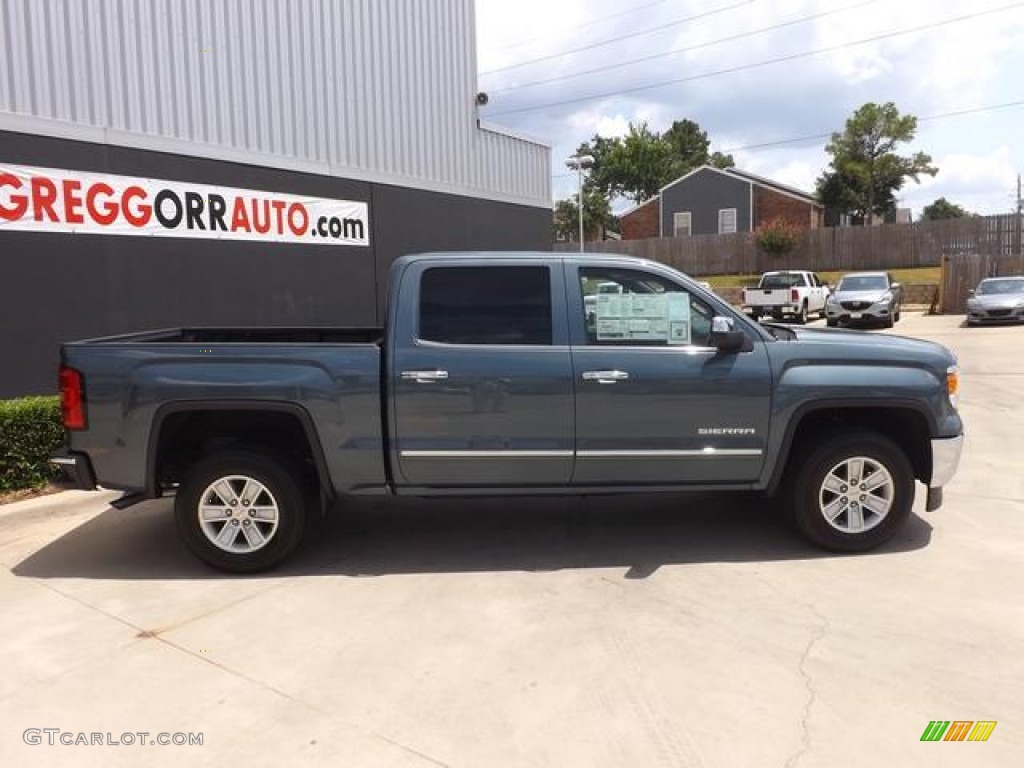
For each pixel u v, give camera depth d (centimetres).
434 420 497
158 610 448
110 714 340
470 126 1420
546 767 299
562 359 498
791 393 500
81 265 823
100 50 836
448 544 554
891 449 506
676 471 508
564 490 511
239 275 997
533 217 1612
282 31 1048
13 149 759
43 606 456
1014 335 1975
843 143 5109
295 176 1068
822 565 498
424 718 333
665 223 5122
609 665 375
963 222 3559
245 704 346
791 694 346
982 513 596
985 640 394
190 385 489
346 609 446
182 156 920
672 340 507
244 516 500
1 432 644
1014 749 305
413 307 506
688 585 471
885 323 2409
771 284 2777
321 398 492
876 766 296
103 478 497
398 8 1246
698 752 306
